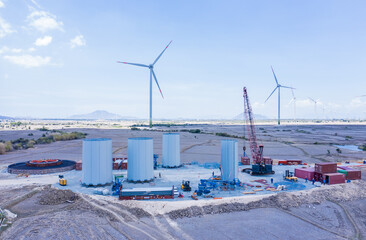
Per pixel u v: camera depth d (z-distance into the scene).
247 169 67.19
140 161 53.47
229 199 43.06
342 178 55.19
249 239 30.42
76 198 41.59
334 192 48.38
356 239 31.09
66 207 38.16
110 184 52.41
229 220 35.44
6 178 57.00
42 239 27.91
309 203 42.72
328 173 56.00
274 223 34.78
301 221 35.84
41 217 33.75
